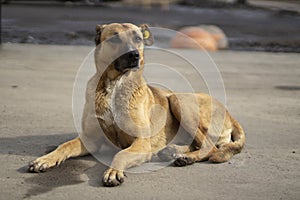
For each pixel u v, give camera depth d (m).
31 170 6.08
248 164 6.65
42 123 8.34
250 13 33.78
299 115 9.52
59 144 7.23
